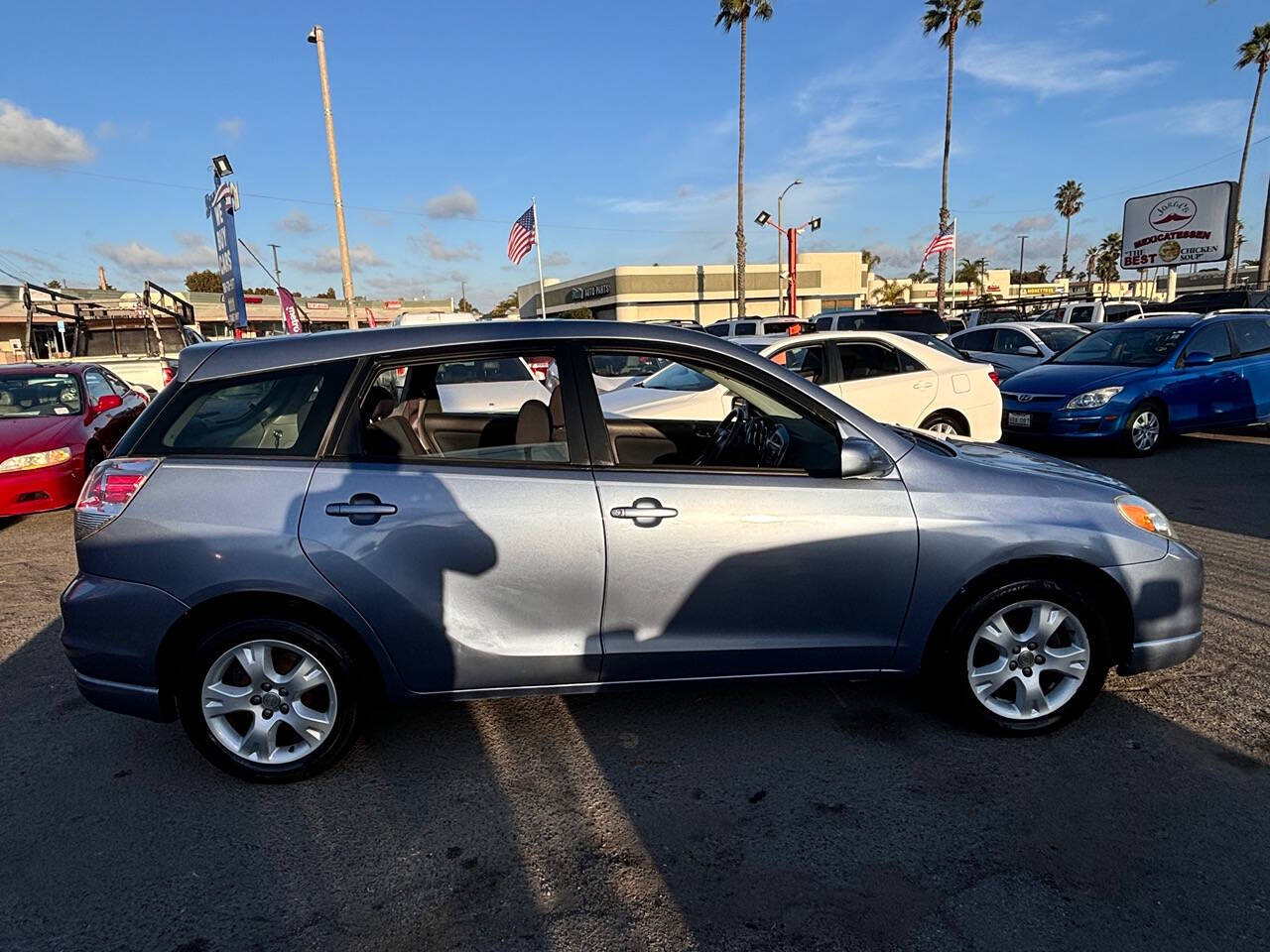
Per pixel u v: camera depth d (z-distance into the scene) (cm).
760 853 259
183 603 282
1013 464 340
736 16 3347
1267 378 988
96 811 289
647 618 300
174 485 284
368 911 238
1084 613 314
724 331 1984
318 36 2167
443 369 412
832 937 223
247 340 308
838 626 309
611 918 233
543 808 286
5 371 849
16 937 229
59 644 450
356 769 313
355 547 283
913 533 304
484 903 240
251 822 282
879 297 6981
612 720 345
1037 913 229
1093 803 279
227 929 232
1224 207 2492
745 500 299
